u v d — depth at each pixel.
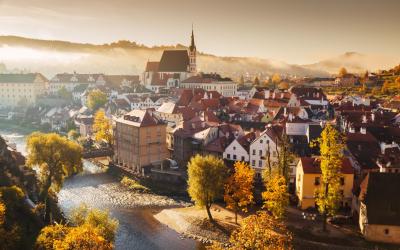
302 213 99.69
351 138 123.94
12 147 146.88
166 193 131.25
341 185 99.88
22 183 108.00
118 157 162.62
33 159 111.56
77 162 117.44
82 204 99.62
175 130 155.00
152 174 140.25
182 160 148.62
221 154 135.25
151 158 152.12
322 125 135.00
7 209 79.81
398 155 112.88
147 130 149.50
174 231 100.31
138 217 110.56
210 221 101.06
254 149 127.25
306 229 90.50
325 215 89.12
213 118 169.75
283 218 95.94
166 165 149.00
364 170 111.81
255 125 169.12
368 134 124.81
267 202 90.94
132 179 144.88
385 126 141.50
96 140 191.25
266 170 111.25
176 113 190.50
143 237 97.25
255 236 55.97
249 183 98.00
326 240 85.75
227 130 147.75
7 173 103.19
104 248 57.19
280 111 178.88
